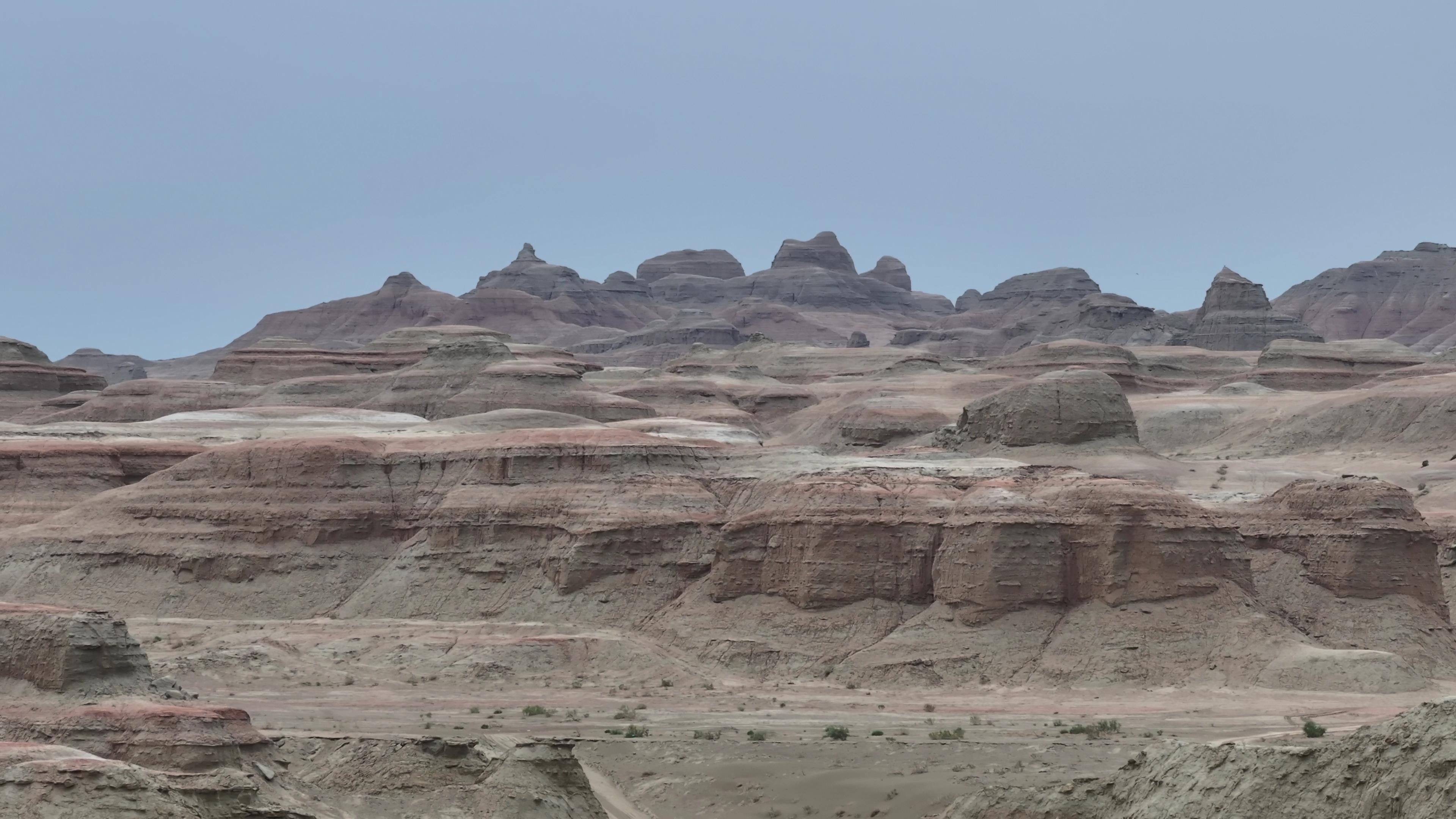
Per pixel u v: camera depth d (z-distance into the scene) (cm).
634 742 18050
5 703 14712
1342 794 11269
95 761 11931
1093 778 13525
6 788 11612
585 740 18138
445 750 14875
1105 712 19538
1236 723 18600
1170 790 12344
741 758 17062
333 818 13275
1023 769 15838
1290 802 11494
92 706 14112
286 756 14838
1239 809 11694
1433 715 11162
